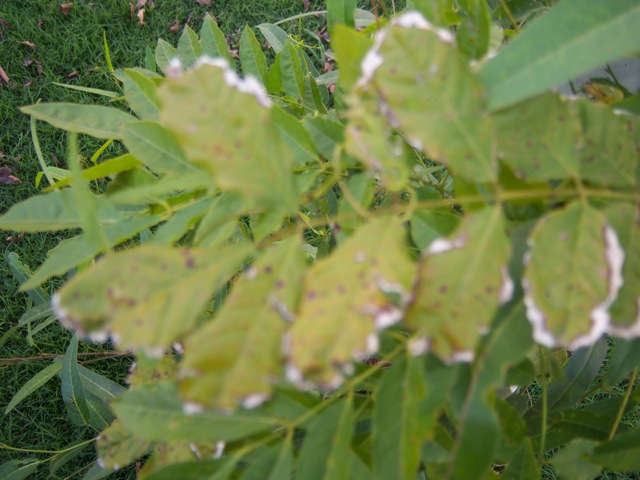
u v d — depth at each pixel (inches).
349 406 8.7
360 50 8.6
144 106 11.8
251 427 8.9
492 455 7.2
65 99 31.9
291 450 8.7
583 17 7.4
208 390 6.7
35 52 32.9
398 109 7.3
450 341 6.8
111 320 7.2
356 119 7.7
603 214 7.4
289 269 7.2
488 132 7.3
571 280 6.9
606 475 22.9
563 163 7.5
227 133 7.4
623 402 10.6
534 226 7.8
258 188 7.4
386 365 12.8
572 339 6.7
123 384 25.9
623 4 7.4
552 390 13.3
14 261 20.6
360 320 6.7
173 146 10.2
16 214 9.8
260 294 7.1
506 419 10.0
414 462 7.5
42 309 16.9
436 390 7.5
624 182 7.6
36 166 30.5
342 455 8.3
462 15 11.6
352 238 7.2
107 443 10.2
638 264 7.3
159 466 10.0
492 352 7.5
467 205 9.3
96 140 30.5
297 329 6.7
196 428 8.9
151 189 8.8
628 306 7.3
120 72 14.8
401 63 7.4
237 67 32.4
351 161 10.7
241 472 9.8
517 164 7.5
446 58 7.4
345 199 9.5
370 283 6.9
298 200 7.6
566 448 10.3
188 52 15.0
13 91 31.9
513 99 7.4
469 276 6.9
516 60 7.5
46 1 33.9
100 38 33.4
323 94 18.6
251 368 6.8
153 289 7.3
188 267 7.3
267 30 19.2
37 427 25.5
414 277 6.9
